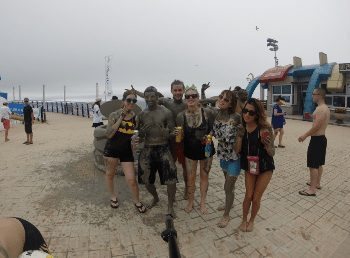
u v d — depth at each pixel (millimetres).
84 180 6051
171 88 4859
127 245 3533
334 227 3971
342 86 18391
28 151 9258
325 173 6523
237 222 4113
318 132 4887
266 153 3539
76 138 12070
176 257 1188
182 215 4352
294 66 22531
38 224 4078
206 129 4141
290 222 4109
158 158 4125
